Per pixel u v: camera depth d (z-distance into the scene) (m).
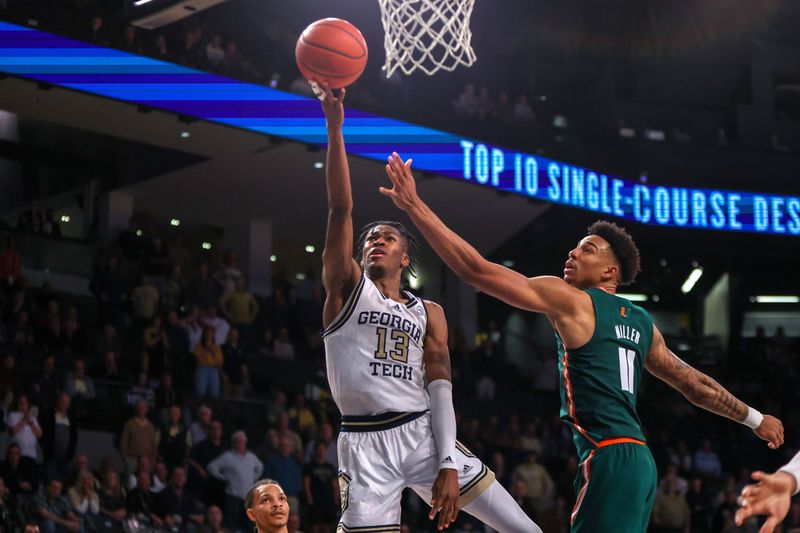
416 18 6.57
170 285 15.89
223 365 14.69
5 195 17.77
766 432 4.39
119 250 16.50
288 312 17.58
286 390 15.89
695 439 18.50
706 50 21.14
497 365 18.75
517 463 15.06
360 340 4.14
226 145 15.55
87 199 17.55
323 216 19.19
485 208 18.09
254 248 19.22
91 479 10.48
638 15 20.81
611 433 3.88
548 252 19.98
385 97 16.30
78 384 12.62
